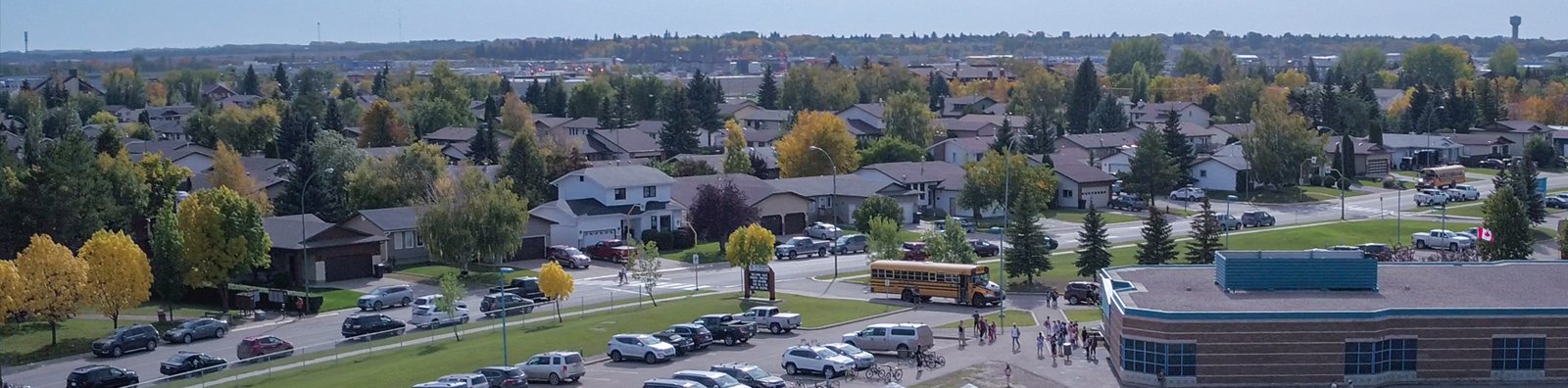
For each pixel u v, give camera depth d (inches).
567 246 5068.9
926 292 3993.6
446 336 3506.4
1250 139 7283.5
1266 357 2805.1
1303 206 6781.5
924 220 6245.1
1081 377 2935.5
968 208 6141.7
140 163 5871.1
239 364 3193.9
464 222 4574.3
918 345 3157.0
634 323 3595.0
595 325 3560.5
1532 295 3011.8
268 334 3646.7
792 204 5767.7
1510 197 4682.6
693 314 3754.9
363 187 5792.3
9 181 4906.5
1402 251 4889.3
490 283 4473.4
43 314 3476.9
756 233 4065.0
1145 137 6756.9
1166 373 2812.5
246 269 4104.3
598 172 5423.2
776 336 3476.9
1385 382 2842.0
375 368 3063.5
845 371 2933.1
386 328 3580.2
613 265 4921.3
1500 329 2844.5
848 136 7377.0
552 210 5123.0
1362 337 2805.1
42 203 4392.2
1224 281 3085.6
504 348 3048.7
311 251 4451.3
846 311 3841.0
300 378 2997.0
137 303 3695.9
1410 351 2856.8
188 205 4045.3
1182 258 4817.9
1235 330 2797.7
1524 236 4660.4
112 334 3464.6
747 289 4030.5
